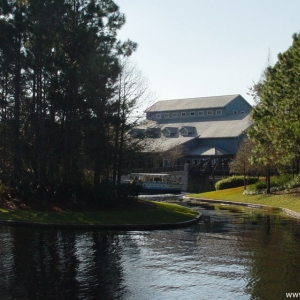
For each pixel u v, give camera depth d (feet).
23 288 41.78
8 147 102.99
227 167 226.38
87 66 92.48
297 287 42.04
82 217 86.17
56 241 66.54
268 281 44.24
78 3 98.07
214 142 243.19
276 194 144.97
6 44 98.22
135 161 105.50
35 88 101.60
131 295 39.88
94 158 97.45
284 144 99.60
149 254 57.31
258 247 62.34
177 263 52.21
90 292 40.68
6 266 50.24
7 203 100.22
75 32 95.50
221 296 39.47
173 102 294.46
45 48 99.25
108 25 100.78
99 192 96.07
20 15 97.30
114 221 83.20
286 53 101.76
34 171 101.04
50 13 94.43
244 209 126.62
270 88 111.86
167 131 257.96
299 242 66.39
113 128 102.32
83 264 51.44
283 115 102.12
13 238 69.05
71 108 96.89
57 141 97.19
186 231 78.54
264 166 146.92
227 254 57.26
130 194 101.19
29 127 101.35
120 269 49.21
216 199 161.38
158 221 85.15
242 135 234.38
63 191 99.45
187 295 39.86
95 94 93.30
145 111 104.06
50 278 45.32
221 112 267.80
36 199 99.81
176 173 228.84
